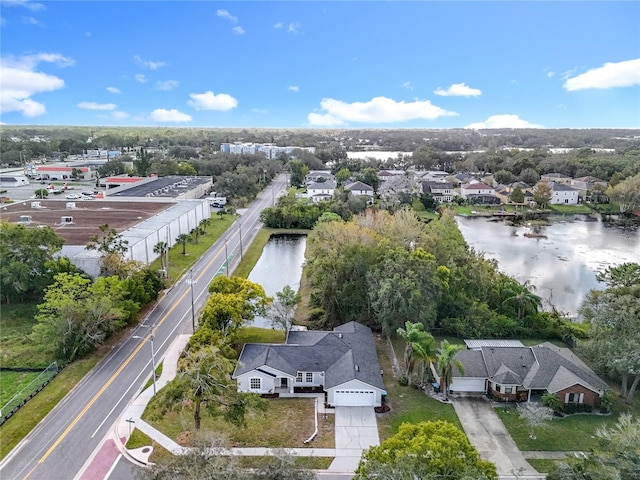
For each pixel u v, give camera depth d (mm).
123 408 39094
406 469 22766
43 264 59438
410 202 131875
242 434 35938
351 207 113688
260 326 56656
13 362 45969
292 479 24547
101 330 49062
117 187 136000
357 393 40156
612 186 140250
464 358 43625
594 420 38469
